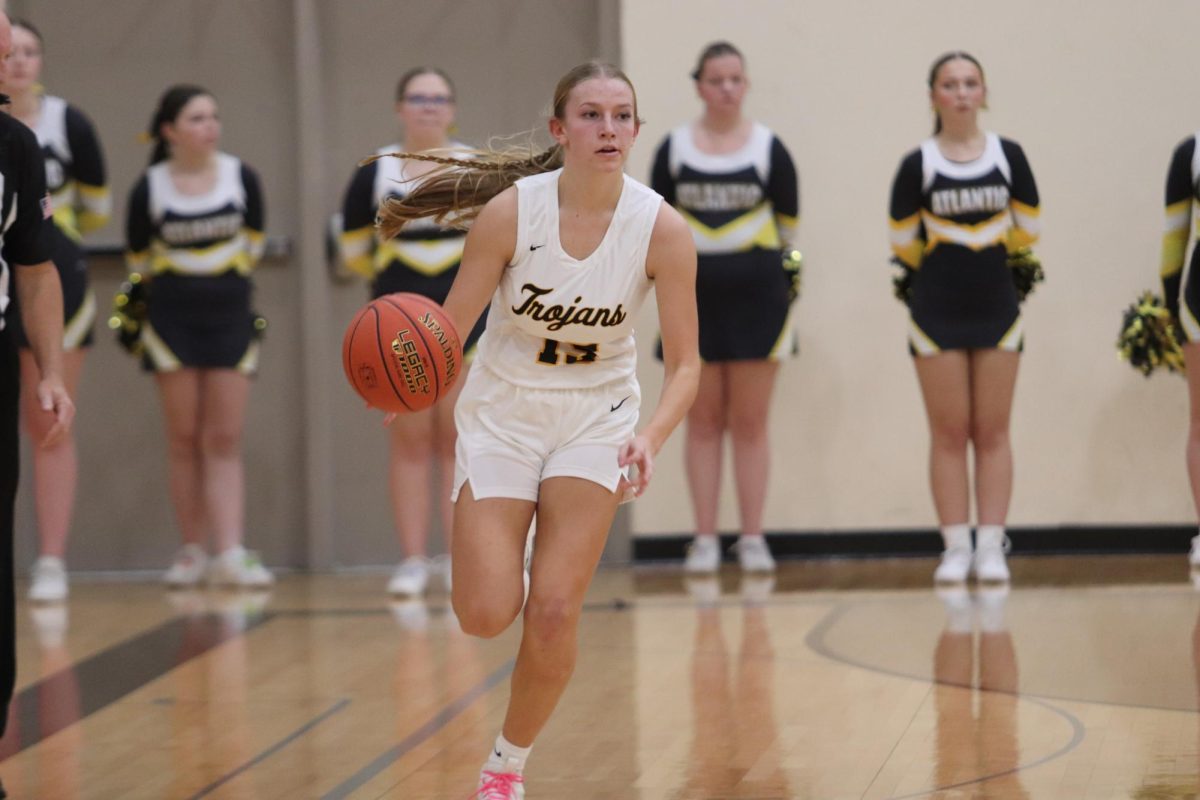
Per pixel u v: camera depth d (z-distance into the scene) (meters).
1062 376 27.62
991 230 23.80
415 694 17.69
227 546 26.86
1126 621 20.98
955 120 23.80
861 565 27.28
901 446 27.95
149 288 26.47
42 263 14.09
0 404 13.45
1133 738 14.83
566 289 12.20
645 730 15.77
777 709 16.52
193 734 16.17
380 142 28.80
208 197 26.00
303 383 28.83
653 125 28.12
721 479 27.30
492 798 12.24
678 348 12.43
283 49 28.70
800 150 27.89
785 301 25.88
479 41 28.70
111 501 29.16
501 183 13.38
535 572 11.96
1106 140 27.39
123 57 28.88
